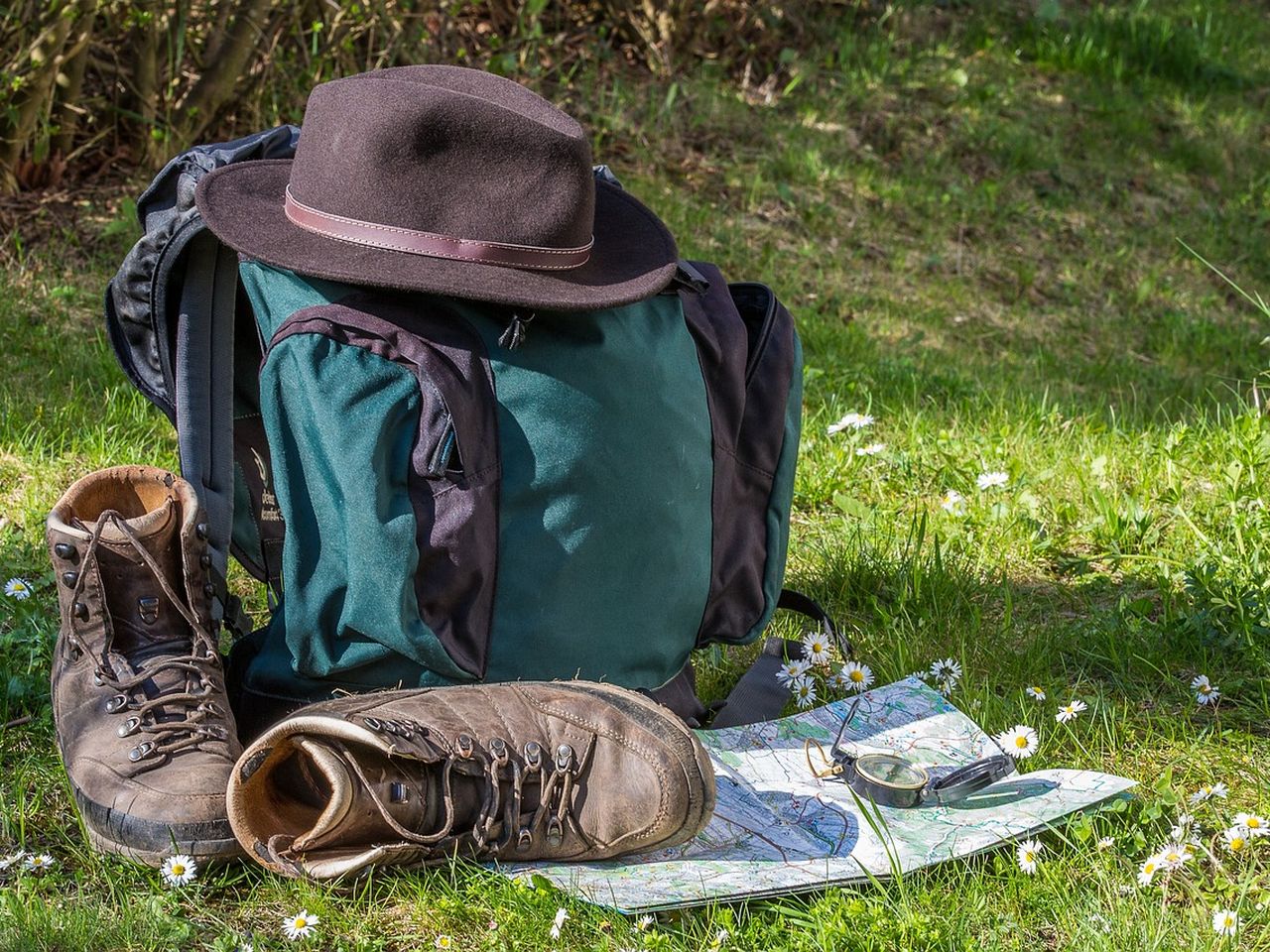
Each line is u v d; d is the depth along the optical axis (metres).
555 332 1.99
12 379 3.62
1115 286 6.16
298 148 2.05
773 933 1.76
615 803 1.82
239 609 2.29
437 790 1.82
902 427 4.00
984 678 2.54
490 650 2.00
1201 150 7.39
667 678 2.24
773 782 2.12
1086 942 1.75
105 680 1.91
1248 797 2.15
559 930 1.72
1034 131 7.16
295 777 1.88
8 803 1.97
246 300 2.34
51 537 1.95
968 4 8.16
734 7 6.91
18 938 1.65
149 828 1.79
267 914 1.77
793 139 6.47
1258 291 6.39
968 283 5.86
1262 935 1.79
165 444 3.37
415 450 1.91
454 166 1.94
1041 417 4.11
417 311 1.95
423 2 5.40
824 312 5.29
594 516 2.00
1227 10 9.30
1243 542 3.03
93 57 4.80
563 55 6.50
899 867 1.86
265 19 4.90
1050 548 3.13
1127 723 2.38
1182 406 4.90
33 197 4.72
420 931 1.75
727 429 2.25
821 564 3.02
